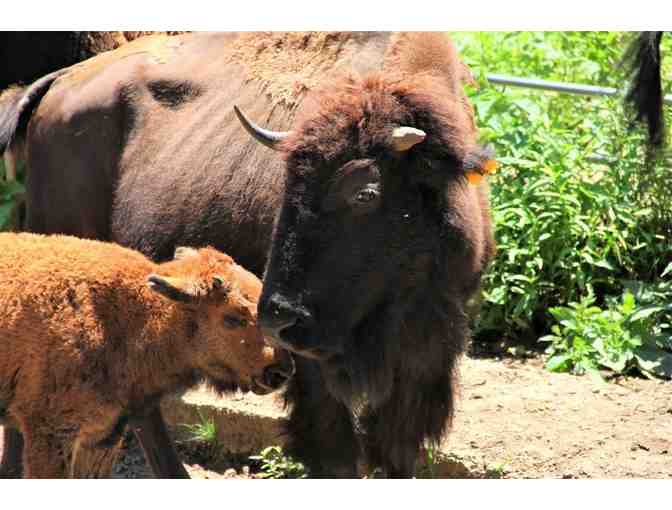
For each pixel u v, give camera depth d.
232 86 6.99
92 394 6.05
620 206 8.43
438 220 5.74
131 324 6.12
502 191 8.41
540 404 7.24
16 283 5.94
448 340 6.05
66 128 7.57
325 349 5.68
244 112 6.81
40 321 5.94
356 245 5.60
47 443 6.04
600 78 9.95
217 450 7.41
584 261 8.30
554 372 7.80
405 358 6.00
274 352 6.11
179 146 7.05
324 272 5.57
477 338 8.45
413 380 6.14
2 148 7.96
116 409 6.17
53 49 9.37
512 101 8.88
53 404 6.00
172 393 6.34
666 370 7.75
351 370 5.82
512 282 8.31
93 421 6.11
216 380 6.28
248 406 7.32
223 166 6.74
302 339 5.59
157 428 6.51
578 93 8.98
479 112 8.55
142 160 7.24
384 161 5.57
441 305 5.93
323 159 5.52
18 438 6.84
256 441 7.27
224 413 7.33
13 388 6.01
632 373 7.83
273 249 5.61
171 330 6.16
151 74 7.39
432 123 5.65
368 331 5.78
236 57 7.11
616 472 6.52
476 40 10.48
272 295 5.54
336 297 5.62
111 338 6.09
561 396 7.36
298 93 6.62
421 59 6.27
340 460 6.40
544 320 8.41
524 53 10.48
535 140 8.59
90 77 7.66
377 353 5.81
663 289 8.15
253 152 6.64
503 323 8.38
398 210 5.64
